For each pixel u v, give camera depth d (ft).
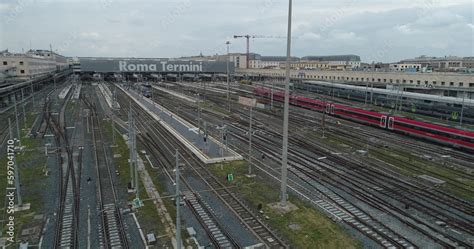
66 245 64.34
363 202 82.99
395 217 74.90
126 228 69.92
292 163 113.60
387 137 153.58
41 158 118.11
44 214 76.23
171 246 63.62
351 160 117.19
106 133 157.89
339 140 146.61
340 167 109.40
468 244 64.28
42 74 394.93
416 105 217.56
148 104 258.78
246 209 77.82
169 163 112.88
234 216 75.41
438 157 121.80
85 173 102.78
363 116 182.60
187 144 136.67
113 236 67.00
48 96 298.97
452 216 75.97
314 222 72.59
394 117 161.07
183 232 68.39
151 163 112.68
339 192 89.04
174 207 79.66
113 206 79.82
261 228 69.97
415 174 103.35
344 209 78.84
